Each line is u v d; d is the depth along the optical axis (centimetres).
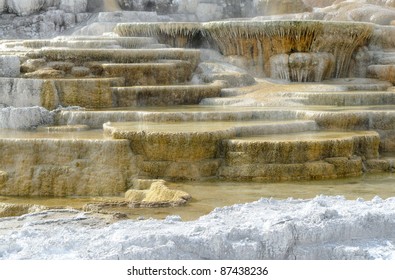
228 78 2470
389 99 2286
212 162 1733
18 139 1741
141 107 2233
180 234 1050
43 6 3238
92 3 3338
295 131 1933
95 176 1716
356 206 1227
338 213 1155
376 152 1884
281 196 1522
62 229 1145
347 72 2719
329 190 1588
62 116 2059
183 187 1627
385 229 1151
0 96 2188
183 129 1795
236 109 2128
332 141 1772
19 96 2178
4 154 1741
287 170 1717
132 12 3192
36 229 1161
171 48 2544
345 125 1980
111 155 1719
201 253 1041
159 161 1728
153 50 2445
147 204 1423
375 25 2794
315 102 2253
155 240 1041
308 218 1126
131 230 1100
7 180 1727
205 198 1505
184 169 1716
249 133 1859
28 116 2030
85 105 2202
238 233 1066
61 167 1723
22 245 1056
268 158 1733
